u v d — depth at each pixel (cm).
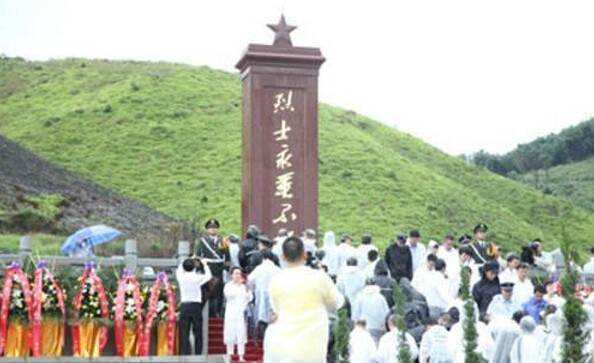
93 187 5803
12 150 6066
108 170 6272
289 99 2777
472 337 1055
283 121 2769
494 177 7412
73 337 1833
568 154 10831
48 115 7338
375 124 7938
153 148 6612
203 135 6812
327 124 7194
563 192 9900
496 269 1992
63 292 1842
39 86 8262
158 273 2009
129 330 1856
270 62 2778
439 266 1962
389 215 5659
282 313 905
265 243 1956
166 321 1886
